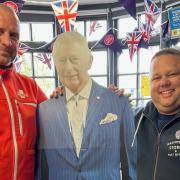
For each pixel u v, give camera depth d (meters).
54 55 1.51
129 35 3.55
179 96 1.51
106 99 1.52
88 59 1.51
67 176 1.50
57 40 1.50
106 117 1.50
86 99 1.52
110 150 1.49
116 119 1.50
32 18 5.10
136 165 1.50
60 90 1.54
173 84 1.50
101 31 4.62
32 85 1.68
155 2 3.27
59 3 2.40
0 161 1.46
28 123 1.54
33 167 1.56
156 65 1.54
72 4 2.39
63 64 1.50
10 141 1.48
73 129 1.51
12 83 1.59
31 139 1.54
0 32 1.51
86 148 1.48
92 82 1.53
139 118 1.58
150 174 1.48
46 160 1.53
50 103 1.55
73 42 1.49
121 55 3.38
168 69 1.51
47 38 4.96
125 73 3.39
